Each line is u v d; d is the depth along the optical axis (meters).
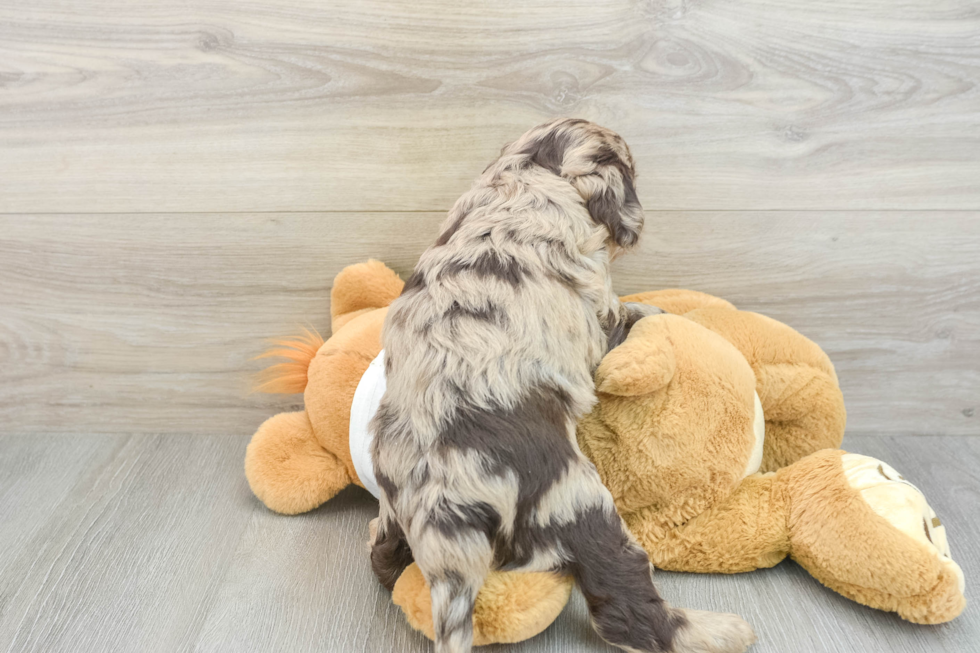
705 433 1.33
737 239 1.78
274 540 1.55
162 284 1.85
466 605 1.11
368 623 1.31
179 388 1.95
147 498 1.69
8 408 1.94
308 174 1.75
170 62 1.66
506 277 1.25
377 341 1.59
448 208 1.77
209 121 1.71
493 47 1.64
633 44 1.63
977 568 1.42
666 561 1.40
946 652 1.22
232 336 1.90
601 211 1.37
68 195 1.77
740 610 1.32
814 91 1.66
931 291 1.81
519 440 1.14
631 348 1.30
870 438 1.93
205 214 1.79
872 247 1.78
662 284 1.83
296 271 1.84
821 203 1.75
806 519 1.33
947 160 1.71
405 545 1.30
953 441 1.91
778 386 1.50
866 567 1.24
